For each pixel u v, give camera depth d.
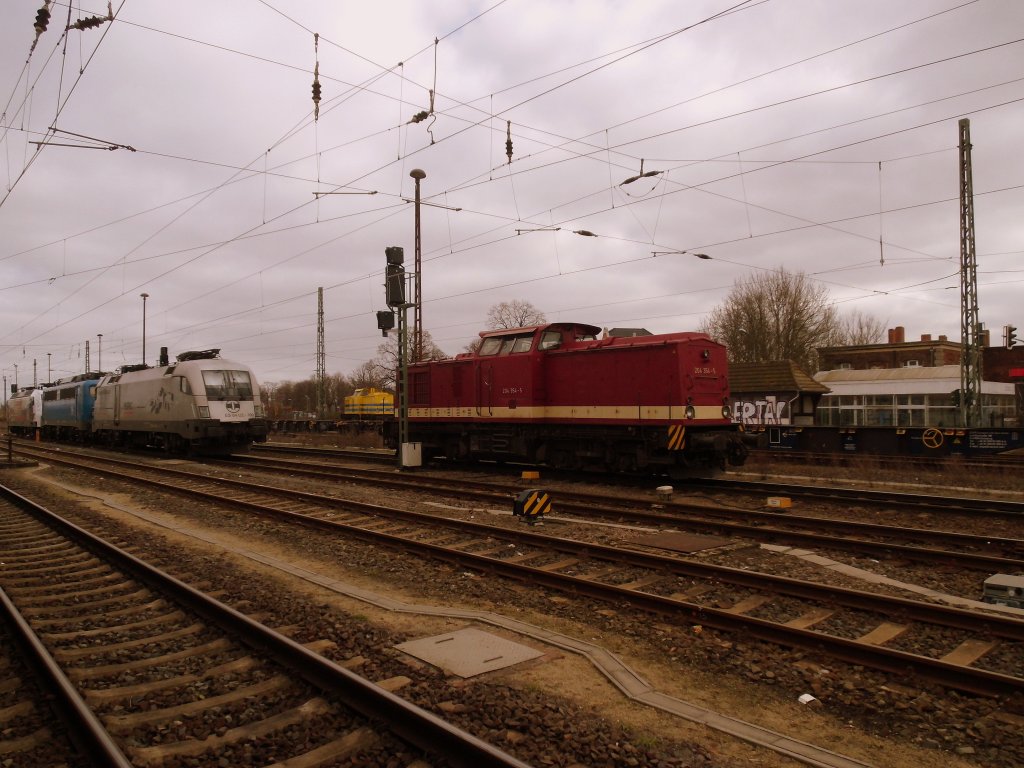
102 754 4.05
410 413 23.58
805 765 4.21
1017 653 5.93
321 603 7.56
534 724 4.61
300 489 17.44
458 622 6.86
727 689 5.40
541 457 19.55
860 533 10.82
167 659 5.85
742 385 32.44
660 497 14.53
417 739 4.29
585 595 7.71
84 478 21.23
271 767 4.08
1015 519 11.87
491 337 20.98
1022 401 35.59
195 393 26.84
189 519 13.44
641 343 17.17
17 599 7.78
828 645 5.89
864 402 42.69
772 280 47.25
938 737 4.63
